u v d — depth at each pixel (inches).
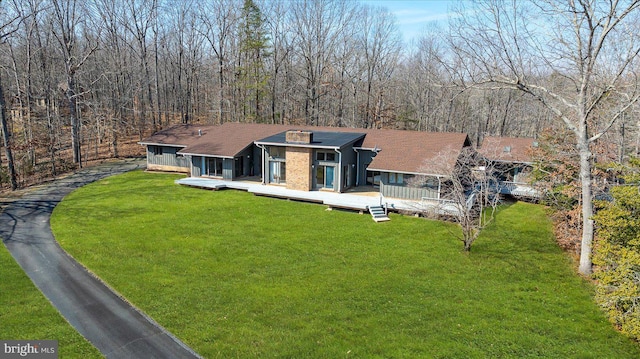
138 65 2316.7
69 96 1536.7
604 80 685.9
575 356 466.3
